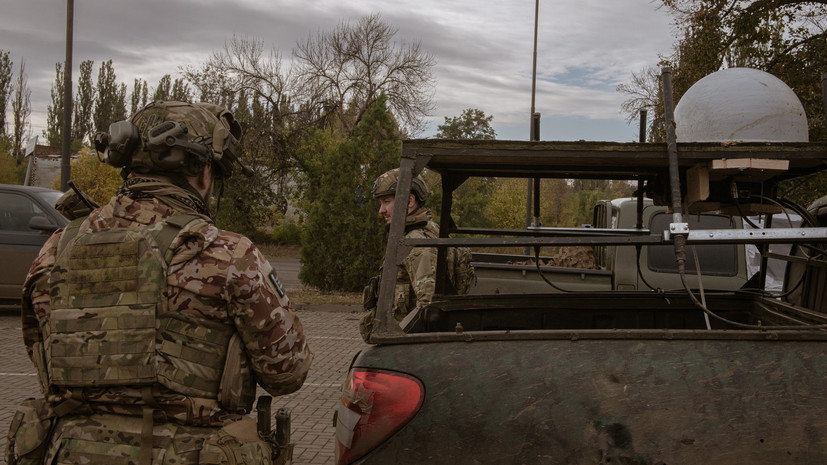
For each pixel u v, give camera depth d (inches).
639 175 129.3
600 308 139.9
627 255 270.1
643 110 123.6
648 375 77.4
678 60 661.3
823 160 92.2
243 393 69.5
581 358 78.3
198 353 65.7
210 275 66.0
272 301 69.1
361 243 529.3
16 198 370.3
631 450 76.0
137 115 74.0
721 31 624.1
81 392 65.6
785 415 76.2
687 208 102.5
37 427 68.4
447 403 78.0
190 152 71.2
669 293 140.3
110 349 64.4
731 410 76.4
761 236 83.7
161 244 66.3
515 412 77.2
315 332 357.7
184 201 71.1
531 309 140.2
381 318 83.0
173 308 65.3
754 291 143.6
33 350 72.4
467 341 80.3
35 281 70.2
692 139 103.9
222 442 65.5
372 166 537.6
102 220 69.2
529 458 76.5
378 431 78.4
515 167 129.3
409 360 79.9
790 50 629.9
